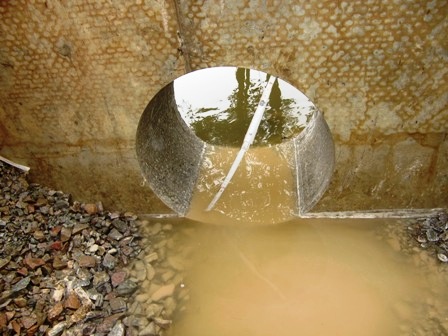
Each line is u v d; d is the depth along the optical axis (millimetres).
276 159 3701
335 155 2410
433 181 2486
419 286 2295
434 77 2031
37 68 2215
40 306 2154
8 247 2453
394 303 2227
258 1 1854
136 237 2689
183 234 2758
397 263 2432
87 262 2406
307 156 3289
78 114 2393
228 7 1886
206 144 4012
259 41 1987
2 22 2045
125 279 2371
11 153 2688
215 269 2514
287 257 2562
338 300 2275
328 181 2576
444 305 2178
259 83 5090
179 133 3467
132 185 2709
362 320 2164
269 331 2148
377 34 1910
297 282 2400
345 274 2412
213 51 2045
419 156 2369
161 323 2141
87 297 2209
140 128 2510
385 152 2365
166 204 2789
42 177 2809
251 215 2967
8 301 2135
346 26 1897
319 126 2943
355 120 2229
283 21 1908
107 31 2020
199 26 1962
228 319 2217
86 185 2779
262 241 2697
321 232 2689
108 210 2873
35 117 2449
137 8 1922
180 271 2492
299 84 2121
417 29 1881
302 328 2150
